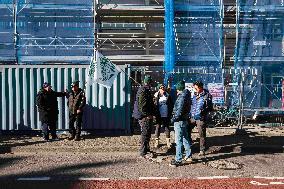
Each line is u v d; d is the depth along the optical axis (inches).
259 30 650.8
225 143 422.6
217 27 647.8
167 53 626.2
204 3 645.9
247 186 283.0
